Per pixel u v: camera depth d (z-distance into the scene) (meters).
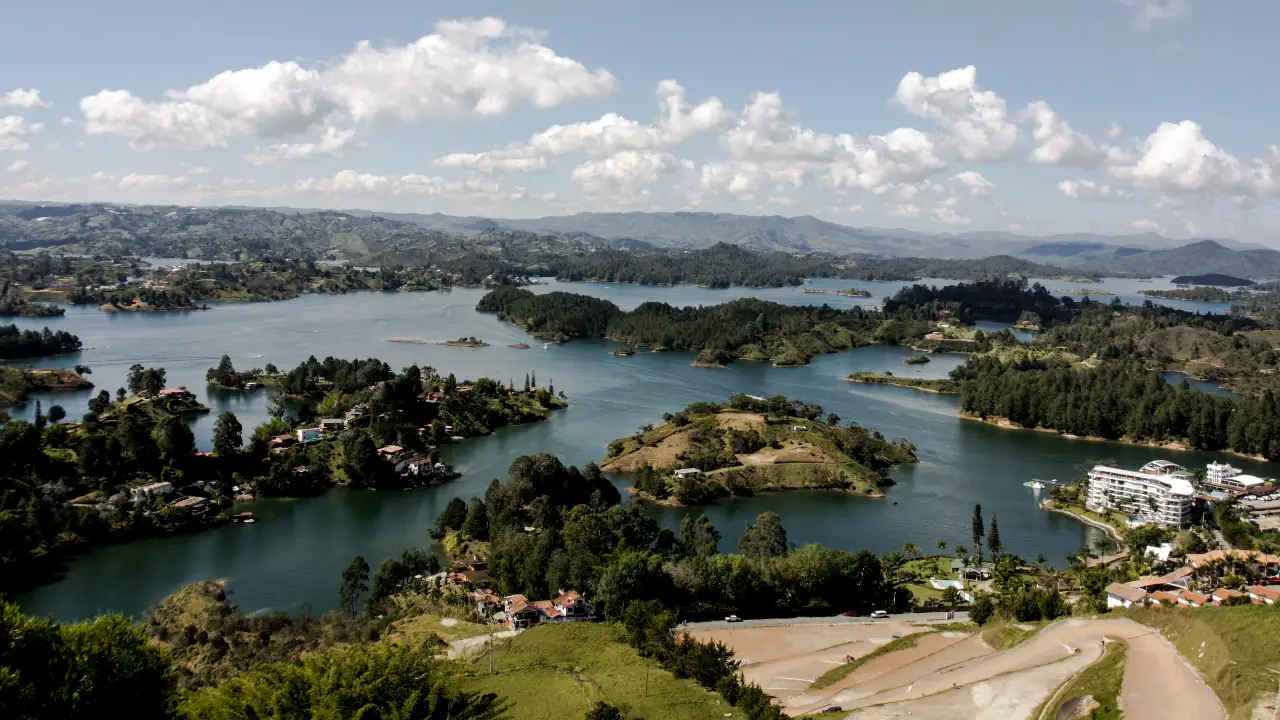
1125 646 104.00
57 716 71.31
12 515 162.38
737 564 142.75
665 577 135.75
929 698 94.00
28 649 74.50
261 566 163.12
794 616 139.62
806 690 102.12
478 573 152.50
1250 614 102.62
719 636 123.62
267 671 80.00
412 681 80.12
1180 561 161.88
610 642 111.69
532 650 110.00
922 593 153.38
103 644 79.12
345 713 73.75
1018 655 108.00
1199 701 85.69
